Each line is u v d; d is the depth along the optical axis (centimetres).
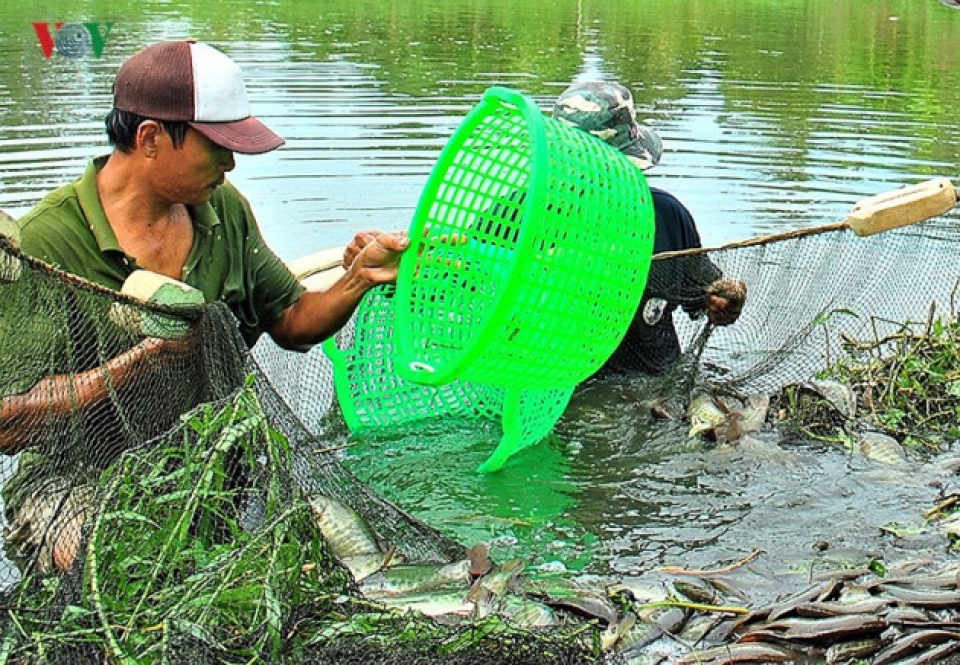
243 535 380
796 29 1773
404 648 357
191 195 430
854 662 390
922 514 502
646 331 629
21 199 817
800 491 524
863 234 542
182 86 412
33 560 382
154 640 341
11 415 399
